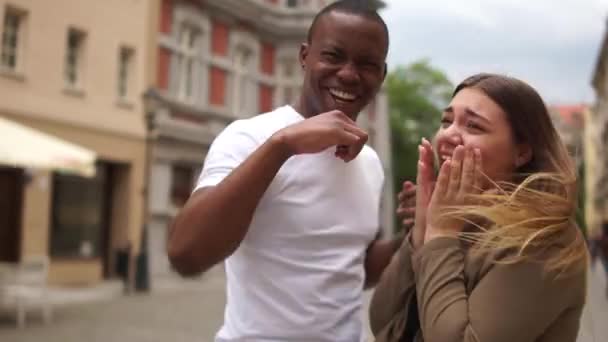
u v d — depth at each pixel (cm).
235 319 204
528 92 179
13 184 1548
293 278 199
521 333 150
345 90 207
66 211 1712
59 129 1659
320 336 199
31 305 1272
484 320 151
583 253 162
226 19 2378
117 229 1902
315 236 200
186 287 1773
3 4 1505
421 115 5169
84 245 1780
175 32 2134
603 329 192
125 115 1891
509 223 158
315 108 213
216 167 193
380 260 232
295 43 2661
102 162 1848
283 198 198
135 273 1616
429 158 185
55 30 1648
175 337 954
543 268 153
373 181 223
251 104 2522
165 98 2055
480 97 178
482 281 157
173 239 174
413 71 5256
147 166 1631
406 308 186
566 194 170
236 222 169
